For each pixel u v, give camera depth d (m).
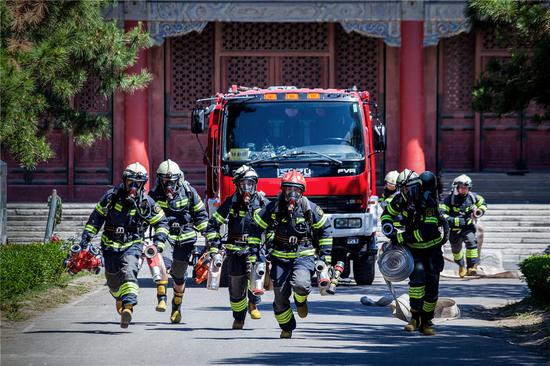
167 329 32.00
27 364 25.23
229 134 46.34
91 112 86.00
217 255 31.61
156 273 32.16
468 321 35.03
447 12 82.75
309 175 46.03
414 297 30.94
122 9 82.19
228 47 86.44
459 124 87.12
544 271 36.72
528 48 45.50
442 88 87.00
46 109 53.97
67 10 46.88
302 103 46.62
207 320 34.53
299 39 86.56
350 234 46.25
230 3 82.69
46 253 42.47
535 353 27.61
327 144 46.47
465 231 51.78
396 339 30.11
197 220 33.41
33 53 42.81
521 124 87.12
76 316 35.25
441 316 35.84
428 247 30.92
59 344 28.52
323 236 29.14
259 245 29.98
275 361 25.73
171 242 33.38
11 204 75.69
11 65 40.53
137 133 83.06
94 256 30.83
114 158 86.19
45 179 86.38
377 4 82.94
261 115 46.50
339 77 87.00
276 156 46.03
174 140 86.62
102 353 26.94
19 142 44.91
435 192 30.94
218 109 48.28
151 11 82.25
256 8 82.75
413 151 83.19
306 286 28.78
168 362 25.53
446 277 52.44
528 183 82.69
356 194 46.38
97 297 41.38
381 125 47.81
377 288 47.38
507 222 71.12
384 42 86.06
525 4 43.28
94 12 50.16
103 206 30.39
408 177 30.75
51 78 47.94
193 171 86.75
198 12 82.69
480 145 86.94
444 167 87.00
